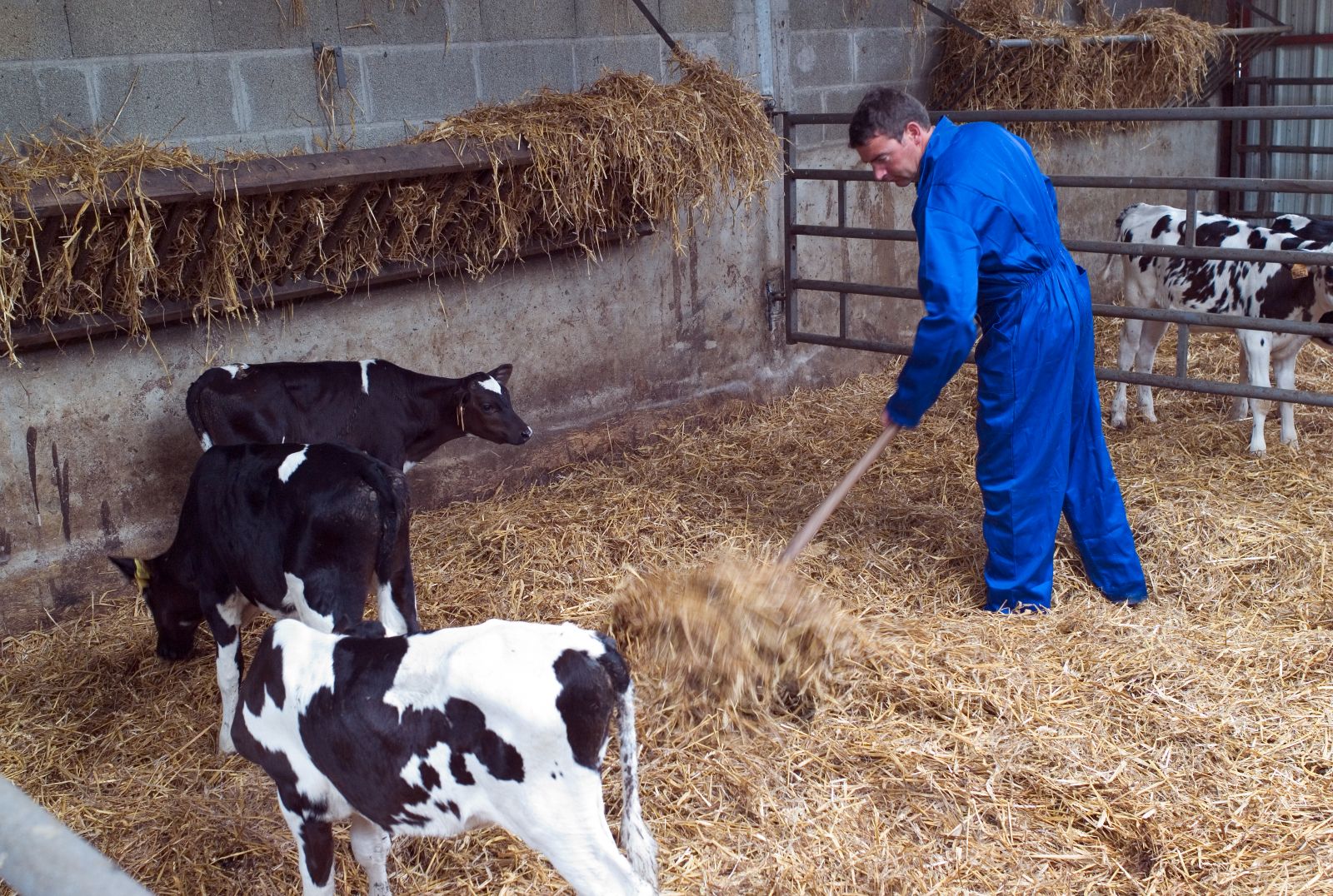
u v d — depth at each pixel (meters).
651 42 5.68
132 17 4.05
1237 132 9.41
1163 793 2.94
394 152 4.16
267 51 4.40
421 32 4.81
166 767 3.25
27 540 4.07
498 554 4.47
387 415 4.22
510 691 2.05
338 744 2.26
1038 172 3.74
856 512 4.80
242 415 3.96
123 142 4.09
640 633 3.38
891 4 6.78
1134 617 3.89
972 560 4.33
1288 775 2.98
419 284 4.89
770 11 6.08
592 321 5.60
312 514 3.06
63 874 1.19
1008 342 3.69
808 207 6.56
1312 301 5.22
